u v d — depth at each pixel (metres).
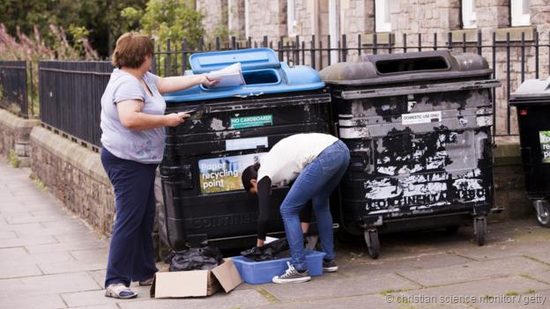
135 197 6.77
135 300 6.68
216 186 7.27
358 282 6.85
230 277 6.81
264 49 7.77
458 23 13.09
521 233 8.31
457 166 7.68
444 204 7.66
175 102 7.12
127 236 6.80
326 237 7.16
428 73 7.52
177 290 6.64
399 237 8.41
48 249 8.83
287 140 6.89
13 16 28.83
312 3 16.88
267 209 6.79
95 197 9.80
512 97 8.42
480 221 7.82
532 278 6.67
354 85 7.34
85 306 6.58
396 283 6.75
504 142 8.98
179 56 11.99
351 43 15.87
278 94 7.33
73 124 11.67
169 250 7.96
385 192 7.52
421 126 7.55
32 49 19.77
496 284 6.55
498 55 12.04
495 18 12.03
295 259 6.87
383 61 7.55
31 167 14.59
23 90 16.09
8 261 8.31
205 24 23.09
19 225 10.30
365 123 7.43
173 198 7.24
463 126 7.65
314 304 6.28
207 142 7.21
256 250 7.03
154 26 18.09
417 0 13.77
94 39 31.33
